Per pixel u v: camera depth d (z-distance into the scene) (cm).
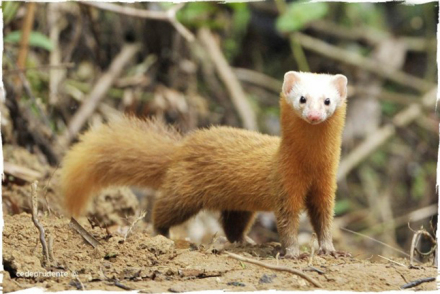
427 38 1750
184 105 1457
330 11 1758
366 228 1527
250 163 859
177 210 913
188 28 1475
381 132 1625
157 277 691
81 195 991
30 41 1167
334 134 823
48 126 1171
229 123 1537
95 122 1355
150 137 962
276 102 1669
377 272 717
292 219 829
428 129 1642
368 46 1753
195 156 903
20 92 1156
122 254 746
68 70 1395
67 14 1391
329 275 700
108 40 1475
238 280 683
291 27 1377
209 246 864
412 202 1616
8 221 830
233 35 1648
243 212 941
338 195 1569
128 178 964
